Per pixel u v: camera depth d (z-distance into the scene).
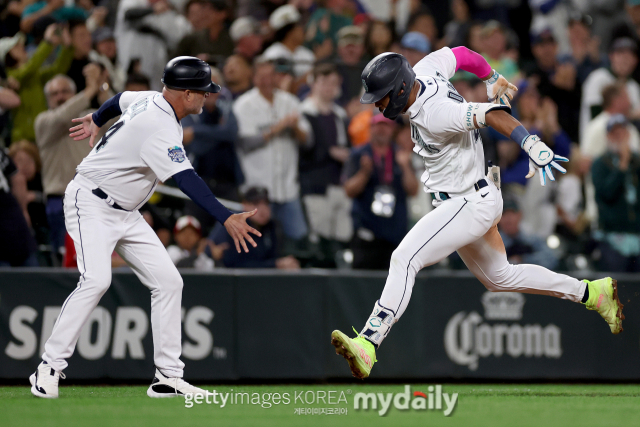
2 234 20.67
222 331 21.36
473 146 14.37
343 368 22.22
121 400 14.46
